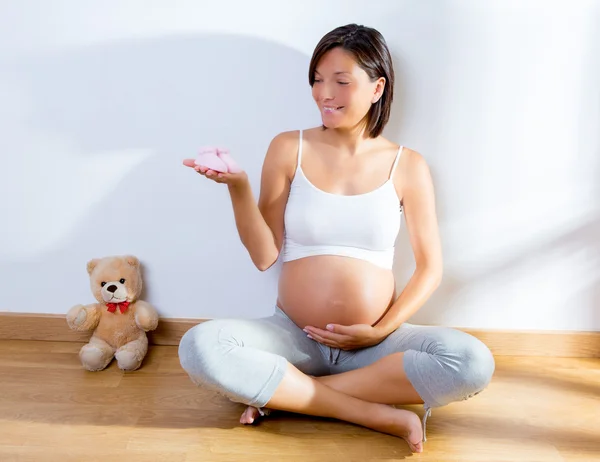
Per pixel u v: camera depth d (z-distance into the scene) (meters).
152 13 1.57
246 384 1.35
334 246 1.48
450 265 1.72
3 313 1.77
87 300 1.76
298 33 1.57
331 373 1.54
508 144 1.64
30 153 1.67
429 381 1.34
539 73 1.59
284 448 1.35
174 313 1.76
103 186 1.69
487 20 1.56
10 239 1.73
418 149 1.65
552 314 1.75
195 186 1.68
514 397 1.56
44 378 1.59
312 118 1.63
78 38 1.59
